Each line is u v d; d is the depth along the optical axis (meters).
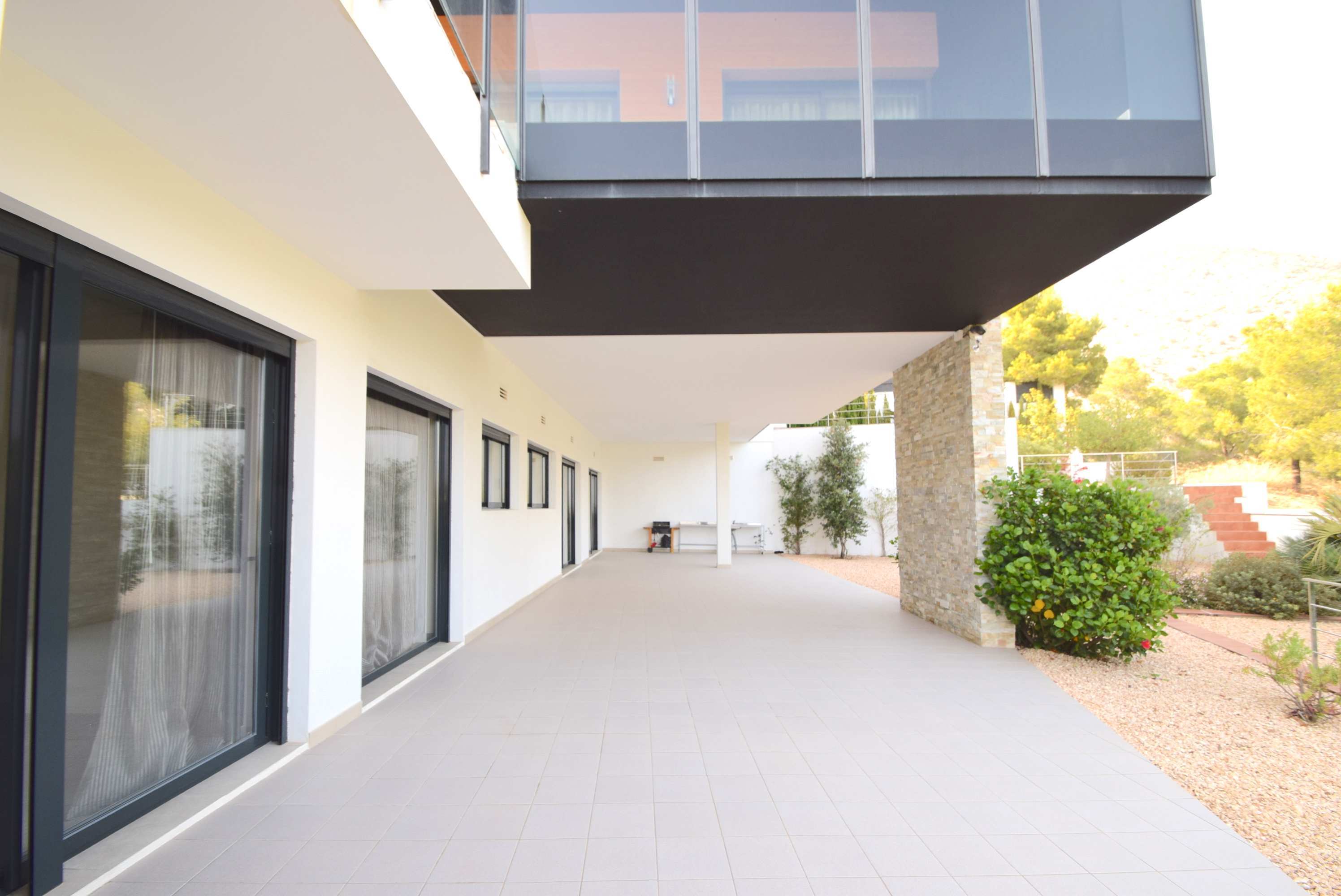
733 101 3.57
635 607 8.19
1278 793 2.99
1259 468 25.27
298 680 3.41
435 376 5.13
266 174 2.54
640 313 5.56
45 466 2.06
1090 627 5.20
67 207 1.99
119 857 2.28
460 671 5.03
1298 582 7.35
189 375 2.84
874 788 2.99
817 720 3.93
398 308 4.49
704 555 16.06
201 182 2.59
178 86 1.97
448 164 2.48
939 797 2.91
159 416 2.67
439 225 3.00
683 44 3.60
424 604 5.51
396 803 2.82
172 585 2.75
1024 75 3.59
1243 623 7.09
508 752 3.41
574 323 5.85
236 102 2.06
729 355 7.17
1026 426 23.95
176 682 2.78
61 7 1.61
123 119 2.15
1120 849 2.49
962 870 2.33
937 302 5.31
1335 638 6.35
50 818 2.07
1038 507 5.62
